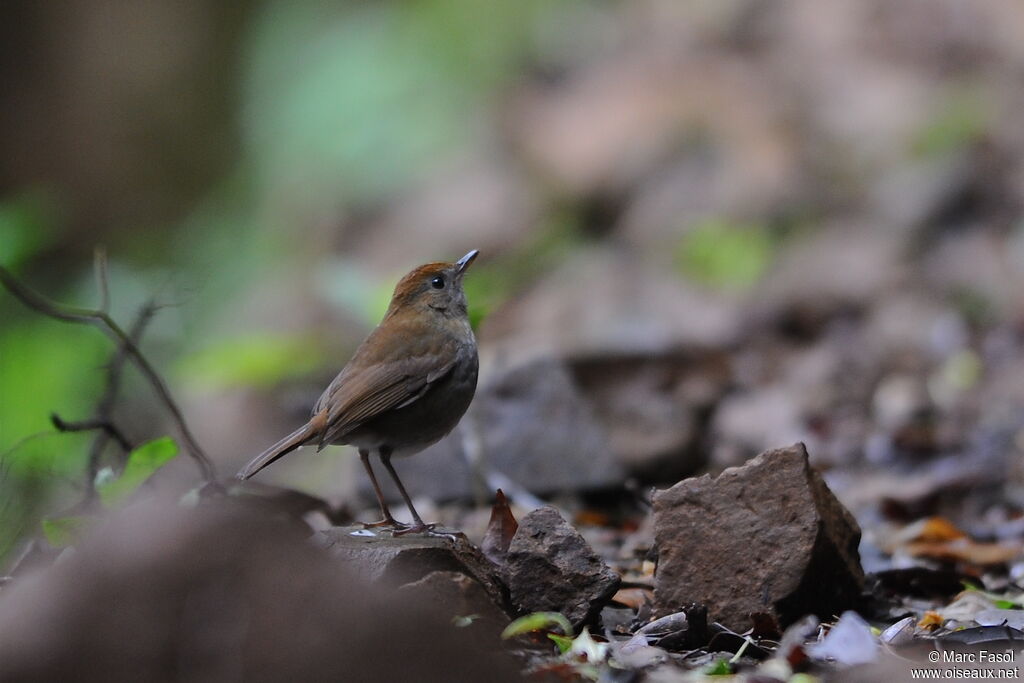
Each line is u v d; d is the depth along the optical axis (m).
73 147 27.67
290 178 24.36
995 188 18.17
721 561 6.09
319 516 7.93
